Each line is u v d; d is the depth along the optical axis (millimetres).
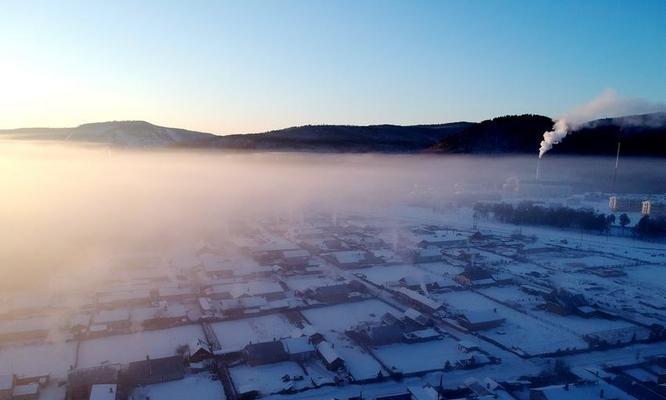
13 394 48906
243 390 50281
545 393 47062
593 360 59000
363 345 63156
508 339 65500
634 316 74250
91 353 59469
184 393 50938
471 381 52469
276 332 67250
